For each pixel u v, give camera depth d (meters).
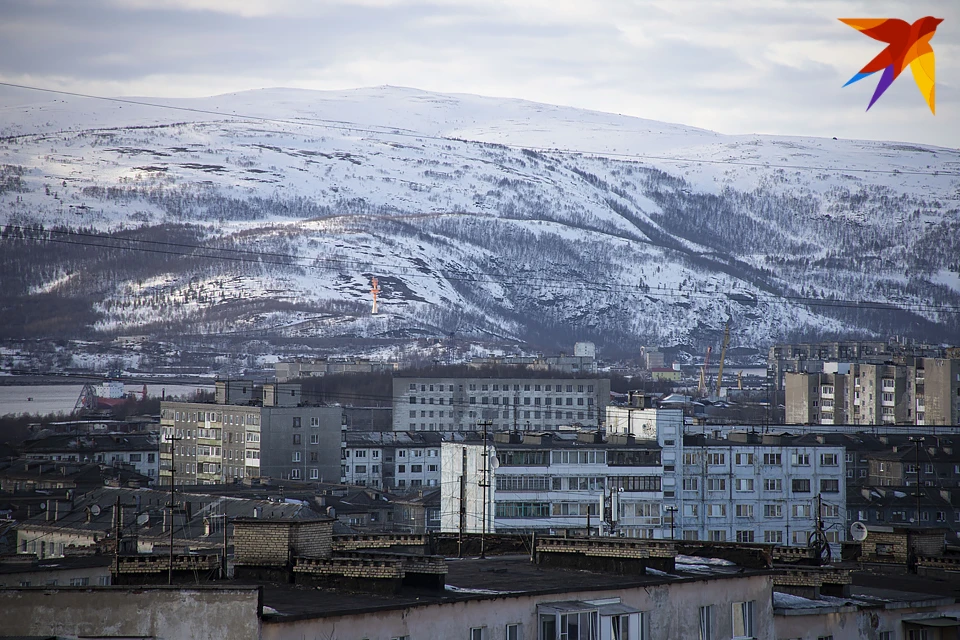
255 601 58.75
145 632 59.41
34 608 60.56
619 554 82.88
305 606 63.84
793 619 84.50
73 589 60.69
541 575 80.94
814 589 90.00
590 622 71.69
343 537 90.38
